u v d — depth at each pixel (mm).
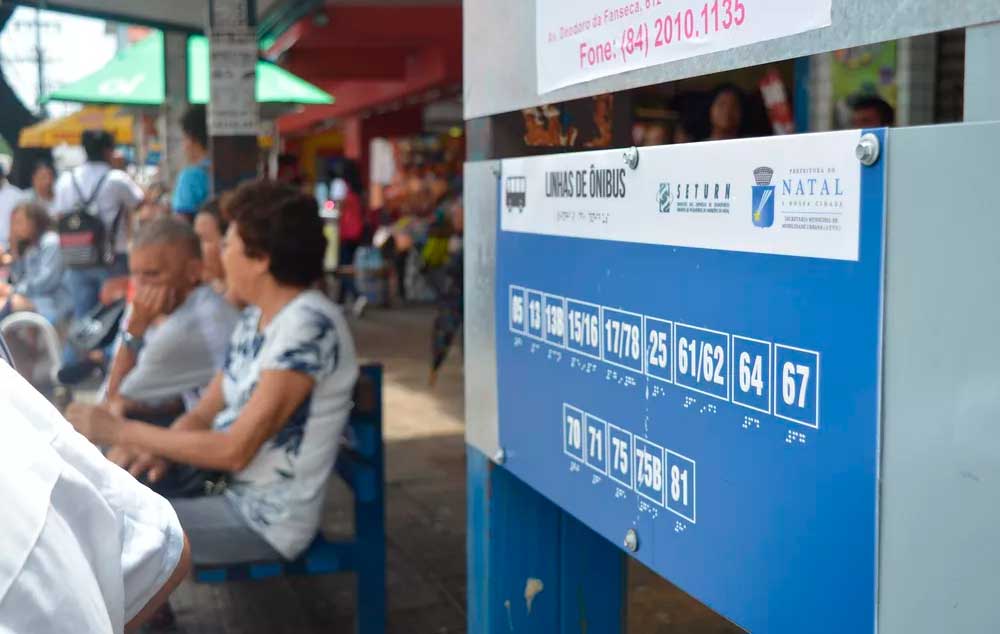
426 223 16031
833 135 1231
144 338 4246
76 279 8438
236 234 3316
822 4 1276
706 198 1471
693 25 1518
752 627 1428
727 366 1448
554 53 1932
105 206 8719
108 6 8125
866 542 1221
